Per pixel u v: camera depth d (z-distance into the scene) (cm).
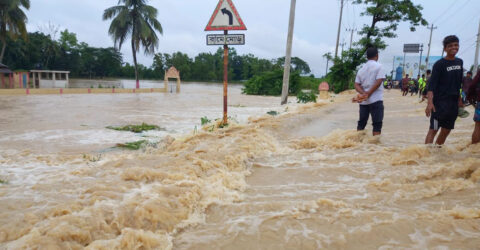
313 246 217
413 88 2520
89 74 9394
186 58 11919
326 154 504
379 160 442
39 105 1567
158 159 439
